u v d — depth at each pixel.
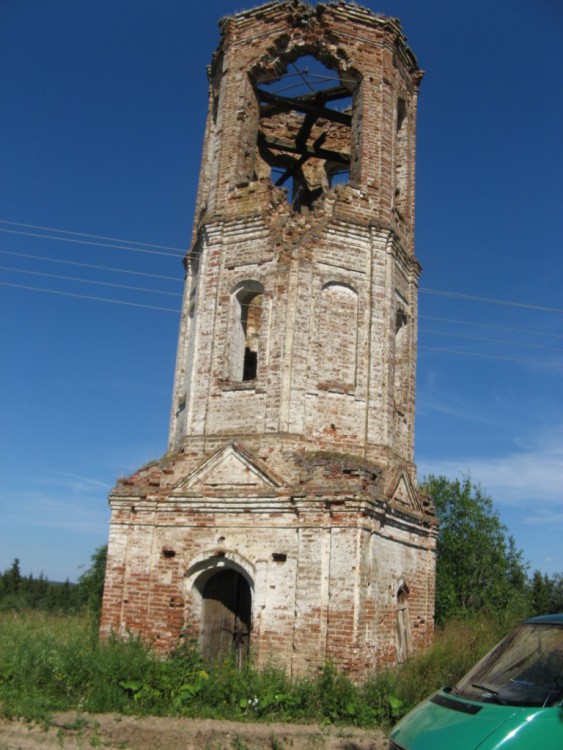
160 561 16.64
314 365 17.59
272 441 16.69
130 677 13.55
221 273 18.98
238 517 16.22
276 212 18.86
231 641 16.48
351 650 14.19
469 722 6.52
